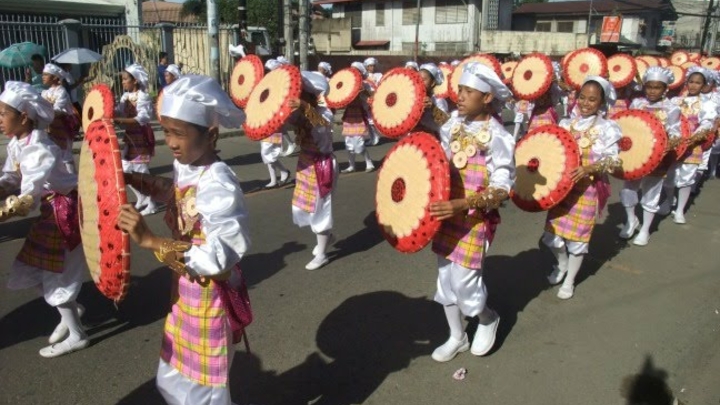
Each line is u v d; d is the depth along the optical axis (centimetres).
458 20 3500
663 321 437
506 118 1809
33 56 1093
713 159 940
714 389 352
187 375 242
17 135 327
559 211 456
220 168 223
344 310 442
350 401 330
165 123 216
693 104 707
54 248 345
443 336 405
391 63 2831
